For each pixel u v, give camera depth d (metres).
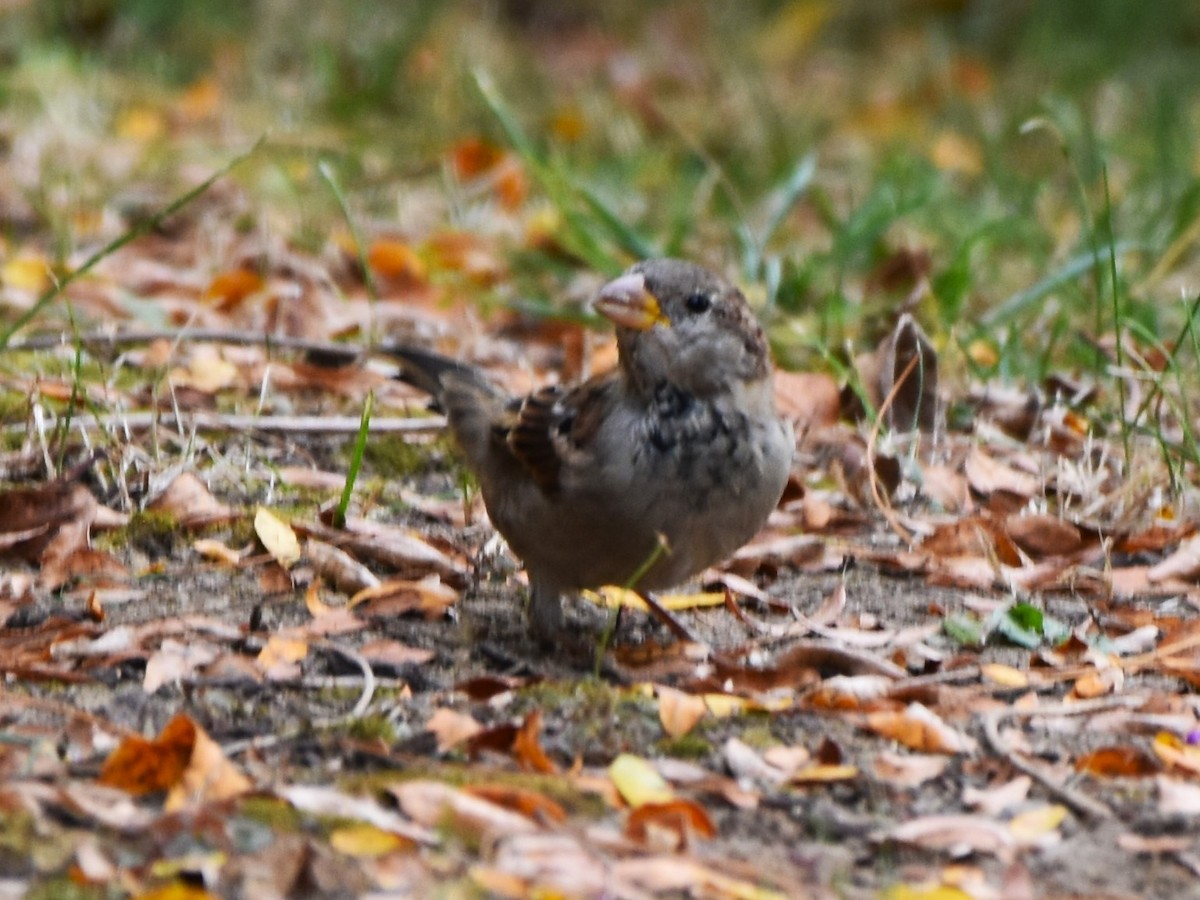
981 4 26.59
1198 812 7.47
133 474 10.87
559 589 9.14
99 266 14.93
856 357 13.23
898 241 16.52
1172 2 25.53
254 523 10.17
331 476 11.24
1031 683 8.72
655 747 7.88
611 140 20.23
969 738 8.10
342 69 21.73
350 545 10.09
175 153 18.28
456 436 9.68
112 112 19.78
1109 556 10.55
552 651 9.11
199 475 10.92
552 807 7.12
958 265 14.56
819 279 15.43
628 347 8.47
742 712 8.26
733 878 6.79
